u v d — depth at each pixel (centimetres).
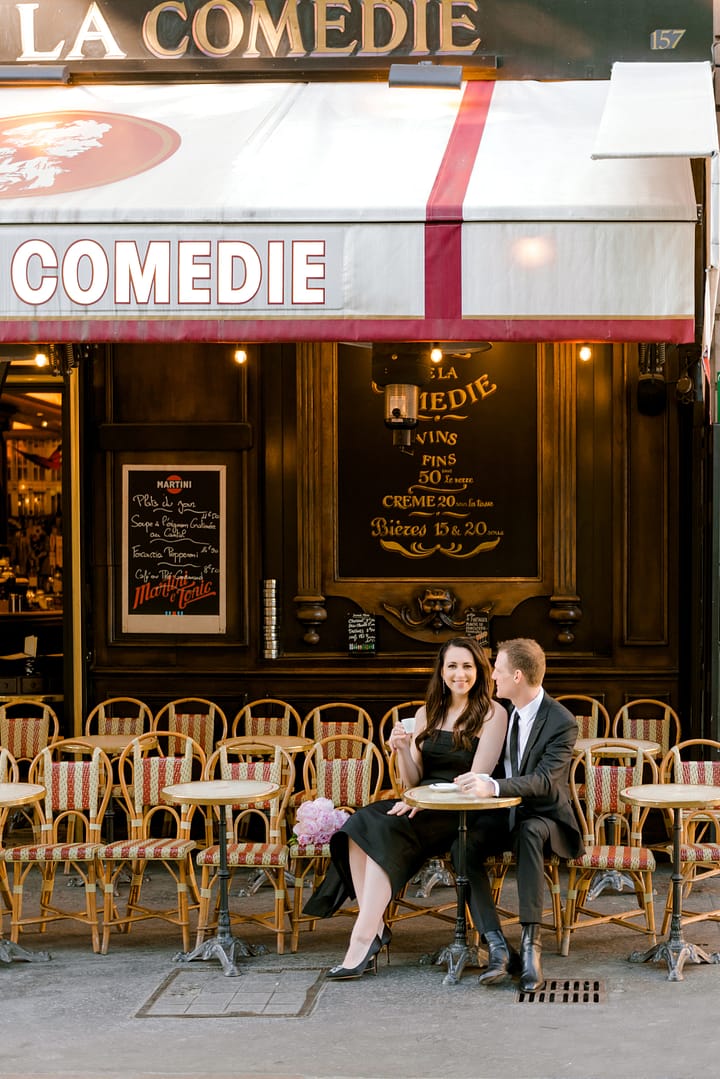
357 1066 523
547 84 809
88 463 970
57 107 789
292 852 685
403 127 736
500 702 698
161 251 633
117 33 832
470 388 959
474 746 677
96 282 635
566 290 615
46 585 1161
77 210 633
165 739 945
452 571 962
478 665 685
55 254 637
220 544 966
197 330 633
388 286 622
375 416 962
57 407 1119
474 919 642
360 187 646
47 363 889
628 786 718
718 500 848
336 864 669
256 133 732
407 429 821
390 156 688
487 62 815
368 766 737
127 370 970
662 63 776
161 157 698
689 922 683
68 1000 613
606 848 684
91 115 771
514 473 958
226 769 752
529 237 616
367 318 625
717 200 664
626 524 945
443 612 956
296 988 625
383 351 799
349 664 957
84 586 959
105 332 637
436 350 803
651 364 905
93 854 693
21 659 1032
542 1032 559
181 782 738
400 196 630
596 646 952
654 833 920
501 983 627
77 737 946
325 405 962
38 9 834
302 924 744
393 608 962
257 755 868
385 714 927
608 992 611
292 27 825
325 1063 527
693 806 634
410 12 820
